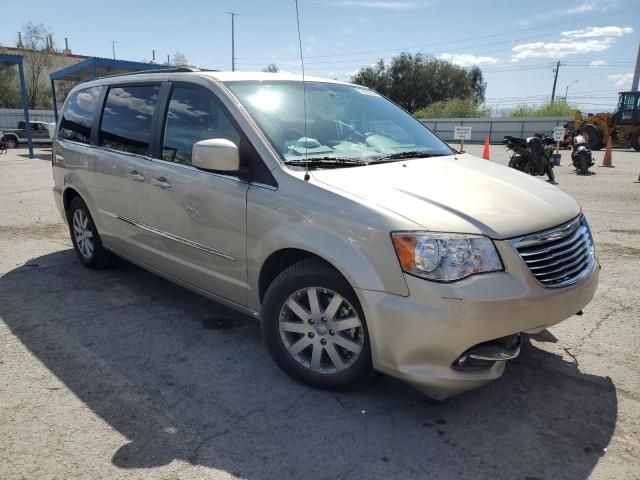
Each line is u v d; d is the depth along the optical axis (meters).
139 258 4.48
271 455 2.60
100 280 5.09
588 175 13.76
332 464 2.54
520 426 2.84
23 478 2.43
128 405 3.02
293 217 3.03
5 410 2.96
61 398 3.08
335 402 3.05
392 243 2.65
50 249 6.20
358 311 2.84
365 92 4.54
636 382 3.26
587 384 3.25
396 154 3.71
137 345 3.76
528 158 12.22
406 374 2.68
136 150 4.26
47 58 44.97
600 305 4.44
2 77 43.12
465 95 57.97
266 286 3.38
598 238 6.58
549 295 2.72
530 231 2.77
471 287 2.55
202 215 3.58
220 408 3.00
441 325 2.55
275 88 3.81
